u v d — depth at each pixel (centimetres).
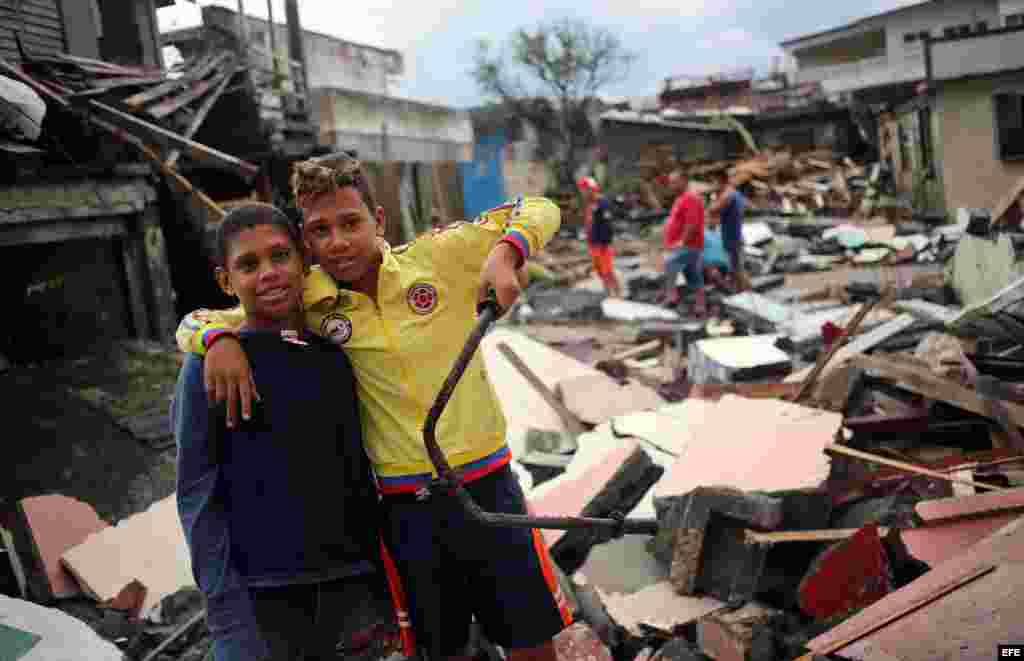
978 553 268
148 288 702
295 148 1033
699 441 430
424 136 2644
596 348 909
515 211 231
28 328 612
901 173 2538
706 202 2744
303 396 215
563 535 382
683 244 1127
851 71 4081
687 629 333
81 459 468
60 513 425
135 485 462
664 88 5003
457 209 2830
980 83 1923
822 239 1789
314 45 3002
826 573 310
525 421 597
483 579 232
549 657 237
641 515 404
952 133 1975
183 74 858
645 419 531
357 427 225
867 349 670
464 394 229
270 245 210
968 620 235
